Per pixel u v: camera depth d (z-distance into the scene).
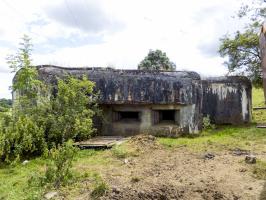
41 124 10.58
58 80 11.67
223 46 19.56
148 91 13.69
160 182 7.10
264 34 6.03
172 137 13.61
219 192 6.56
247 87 16.14
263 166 8.41
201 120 14.70
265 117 17.89
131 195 6.20
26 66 11.38
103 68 13.99
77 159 9.35
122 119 14.16
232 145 11.43
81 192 6.50
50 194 6.32
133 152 10.11
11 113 10.69
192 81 14.09
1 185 7.27
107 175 7.69
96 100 13.40
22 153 9.98
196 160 9.23
